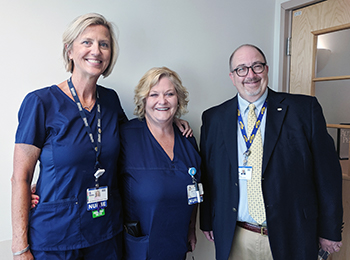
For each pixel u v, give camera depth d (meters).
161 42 1.81
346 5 2.00
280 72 2.39
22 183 1.07
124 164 1.37
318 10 2.16
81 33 1.14
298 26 2.31
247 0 2.20
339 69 2.10
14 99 1.39
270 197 1.35
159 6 1.78
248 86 1.45
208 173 1.59
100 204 1.20
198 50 1.98
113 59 1.29
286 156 1.37
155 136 1.44
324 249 1.48
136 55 1.71
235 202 1.43
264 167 1.36
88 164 1.18
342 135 2.10
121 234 1.34
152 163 1.36
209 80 2.06
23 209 1.07
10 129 1.39
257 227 1.41
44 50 1.44
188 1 1.90
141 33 1.72
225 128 1.52
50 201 1.12
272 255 1.33
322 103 2.23
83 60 1.16
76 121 1.18
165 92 1.37
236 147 1.46
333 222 1.37
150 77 1.37
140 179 1.33
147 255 1.29
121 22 1.64
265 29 2.33
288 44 2.37
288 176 1.36
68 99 1.19
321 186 1.39
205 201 1.63
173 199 1.33
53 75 1.47
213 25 2.04
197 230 2.05
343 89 2.09
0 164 1.38
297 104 1.44
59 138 1.12
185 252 1.41
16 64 1.38
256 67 1.45
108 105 1.35
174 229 1.35
